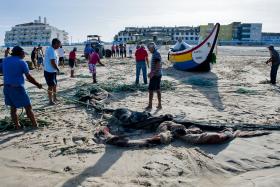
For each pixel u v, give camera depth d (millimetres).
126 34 138625
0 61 19891
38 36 164125
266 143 6559
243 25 146375
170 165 5477
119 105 10242
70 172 5227
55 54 10086
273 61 15172
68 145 6422
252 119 8547
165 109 9750
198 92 12891
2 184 4836
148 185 4797
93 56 15086
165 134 6648
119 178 5012
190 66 20875
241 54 49688
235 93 12727
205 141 6438
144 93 12445
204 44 20000
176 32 140625
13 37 169500
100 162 5605
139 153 6016
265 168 5457
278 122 8164
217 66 25312
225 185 4848
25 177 5062
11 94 7160
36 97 11516
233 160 5727
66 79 16906
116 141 6398
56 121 8156
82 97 10570
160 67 9641
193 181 4973
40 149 6223
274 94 12547
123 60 33312
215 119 8508
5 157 5840
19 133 7168
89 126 7762
